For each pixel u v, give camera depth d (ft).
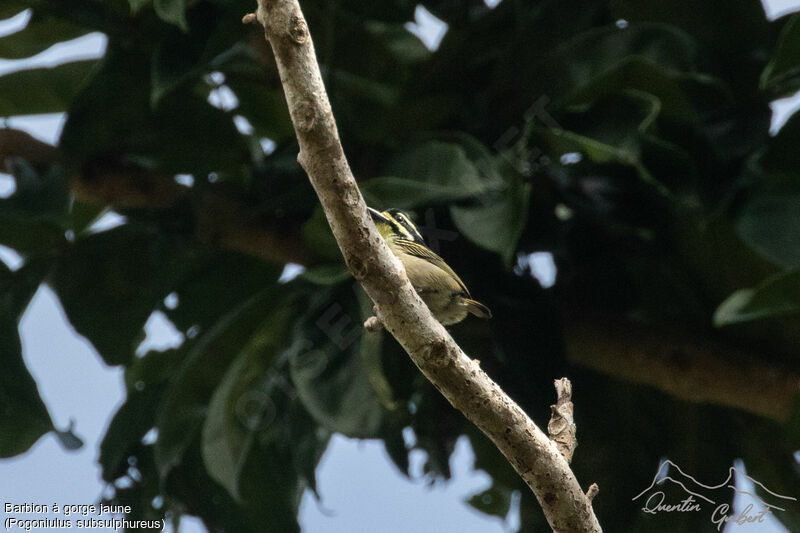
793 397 33.17
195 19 31.76
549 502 19.20
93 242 35.94
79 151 33.81
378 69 35.37
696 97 32.76
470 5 37.63
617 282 35.47
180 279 37.40
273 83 36.40
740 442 37.83
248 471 35.55
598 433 37.50
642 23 32.32
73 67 36.24
